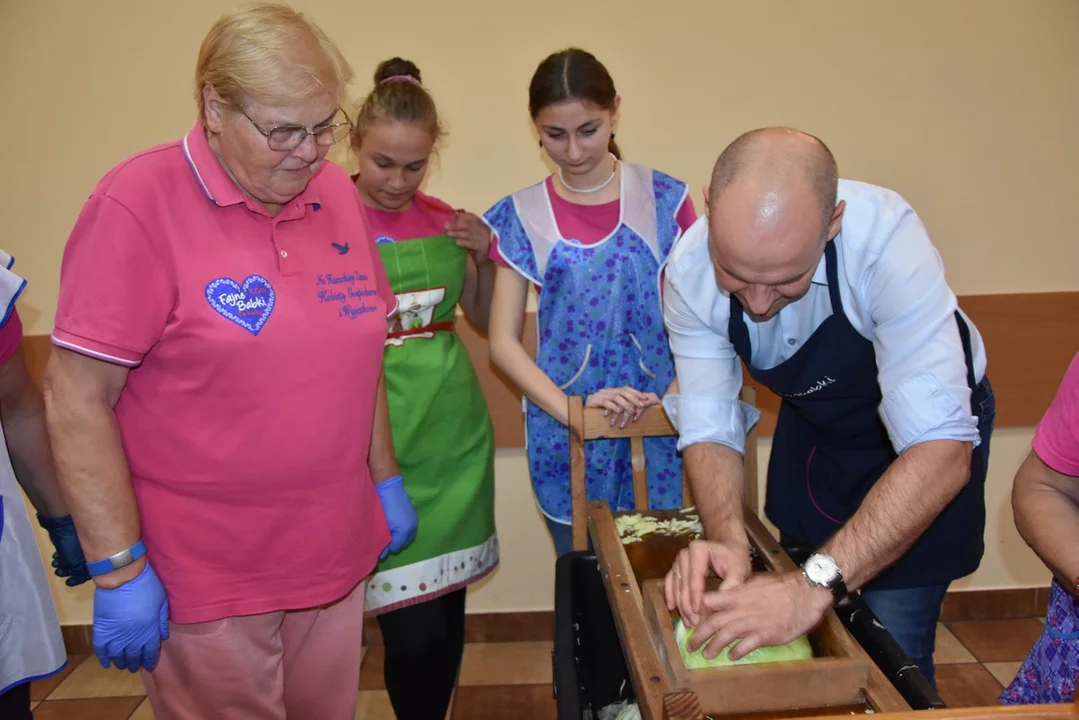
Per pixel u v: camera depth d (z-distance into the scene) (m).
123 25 2.04
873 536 0.99
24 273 2.16
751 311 1.05
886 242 1.10
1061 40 2.06
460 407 1.68
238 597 1.15
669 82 2.11
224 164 1.06
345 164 1.83
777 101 2.11
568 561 1.26
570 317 1.63
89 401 1.01
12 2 2.02
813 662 0.86
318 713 1.36
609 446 1.66
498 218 1.67
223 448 1.09
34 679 1.13
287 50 0.96
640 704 0.89
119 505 1.05
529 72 2.11
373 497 1.31
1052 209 2.15
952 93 2.09
